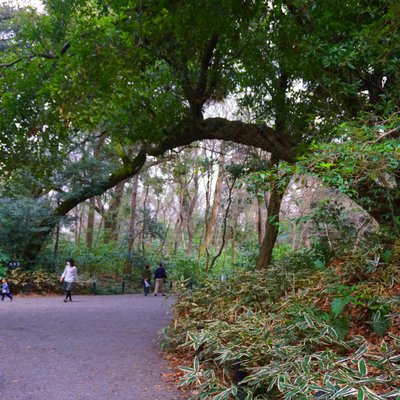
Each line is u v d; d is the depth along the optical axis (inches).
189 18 405.4
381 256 292.2
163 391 218.4
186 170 1330.0
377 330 218.2
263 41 498.3
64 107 328.5
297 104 491.5
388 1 292.7
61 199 970.1
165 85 562.9
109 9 462.9
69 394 210.1
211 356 244.4
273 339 225.0
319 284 298.4
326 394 151.8
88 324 427.2
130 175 938.1
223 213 1405.0
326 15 327.3
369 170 178.7
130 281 1085.1
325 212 367.9
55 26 433.7
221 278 435.8
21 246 873.5
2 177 490.9
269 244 583.8
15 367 257.4
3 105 392.5
